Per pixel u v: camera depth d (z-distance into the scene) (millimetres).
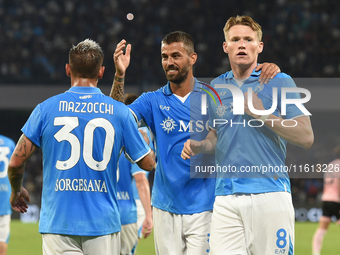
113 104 8914
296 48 57125
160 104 10680
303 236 28094
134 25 59938
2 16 59656
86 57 8875
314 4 61281
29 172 47312
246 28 9242
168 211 10570
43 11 60844
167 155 10562
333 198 21188
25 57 55406
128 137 8953
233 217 9242
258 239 9086
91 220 8445
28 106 46656
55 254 8484
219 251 9312
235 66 9383
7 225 15773
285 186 9195
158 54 56469
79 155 8539
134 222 13359
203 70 55438
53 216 8469
